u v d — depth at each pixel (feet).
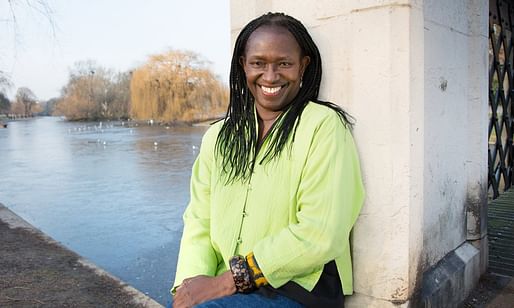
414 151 6.20
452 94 8.16
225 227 5.62
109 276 14.40
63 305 12.14
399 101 6.03
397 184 6.15
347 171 5.28
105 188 42.01
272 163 5.41
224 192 5.71
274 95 5.51
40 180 48.06
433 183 7.60
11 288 13.43
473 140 9.04
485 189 9.49
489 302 8.45
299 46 5.67
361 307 6.54
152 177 48.42
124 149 84.23
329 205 5.04
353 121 6.31
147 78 188.03
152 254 21.08
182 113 182.70
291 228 5.09
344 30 6.31
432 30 7.23
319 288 5.29
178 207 32.60
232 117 5.92
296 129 5.39
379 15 6.01
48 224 28.43
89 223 28.14
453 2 8.00
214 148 6.11
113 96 256.52
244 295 5.12
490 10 15.47
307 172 5.19
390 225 6.23
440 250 7.97
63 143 102.83
